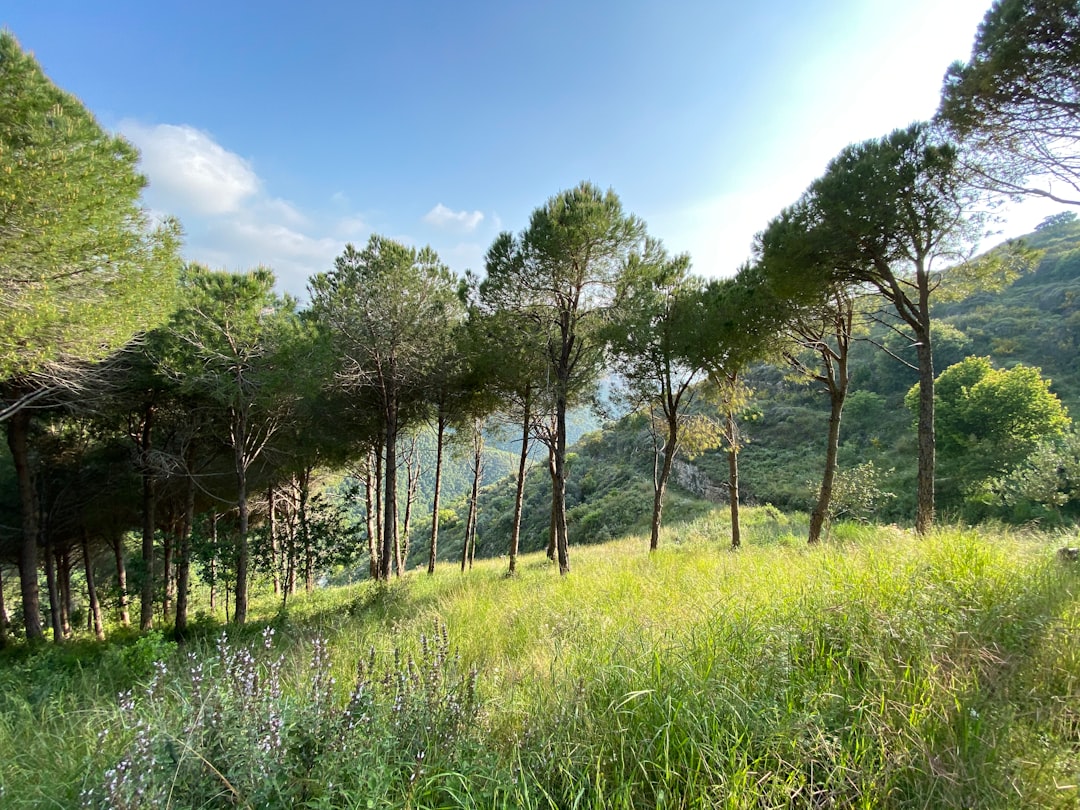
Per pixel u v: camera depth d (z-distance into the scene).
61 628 13.43
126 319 6.89
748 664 2.97
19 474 10.45
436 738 2.46
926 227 7.90
